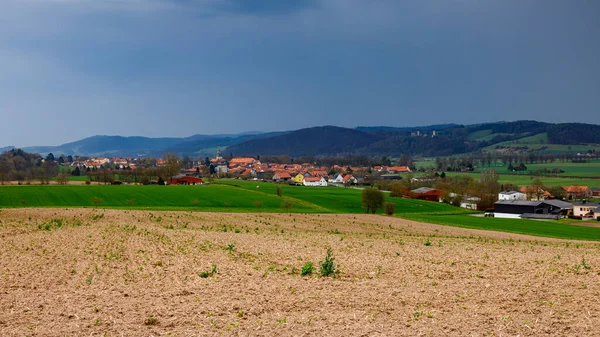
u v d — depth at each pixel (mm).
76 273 26969
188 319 18438
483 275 27484
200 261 30828
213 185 148750
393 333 16906
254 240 43875
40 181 157875
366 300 21328
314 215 82938
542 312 19578
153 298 21562
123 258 31750
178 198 114188
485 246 44875
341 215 85312
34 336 16531
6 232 46469
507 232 71875
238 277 26094
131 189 129625
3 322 18078
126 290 23047
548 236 68500
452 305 20625
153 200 110188
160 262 30094
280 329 17312
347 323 18016
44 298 21531
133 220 63375
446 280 25984
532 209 122062
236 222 67250
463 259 33844
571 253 40250
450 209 124188
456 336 16641
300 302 20938
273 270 28219
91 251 34375
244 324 17859
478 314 19266
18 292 22641
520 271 28953
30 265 29062
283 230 58625
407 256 35094
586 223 101750
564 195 167000
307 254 35000
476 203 139875
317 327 17531
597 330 17297
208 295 22094
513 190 159375
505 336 16688
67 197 112438
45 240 40094
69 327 17484
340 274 27422
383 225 72375
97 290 23062
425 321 18297
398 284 24797
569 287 24188
